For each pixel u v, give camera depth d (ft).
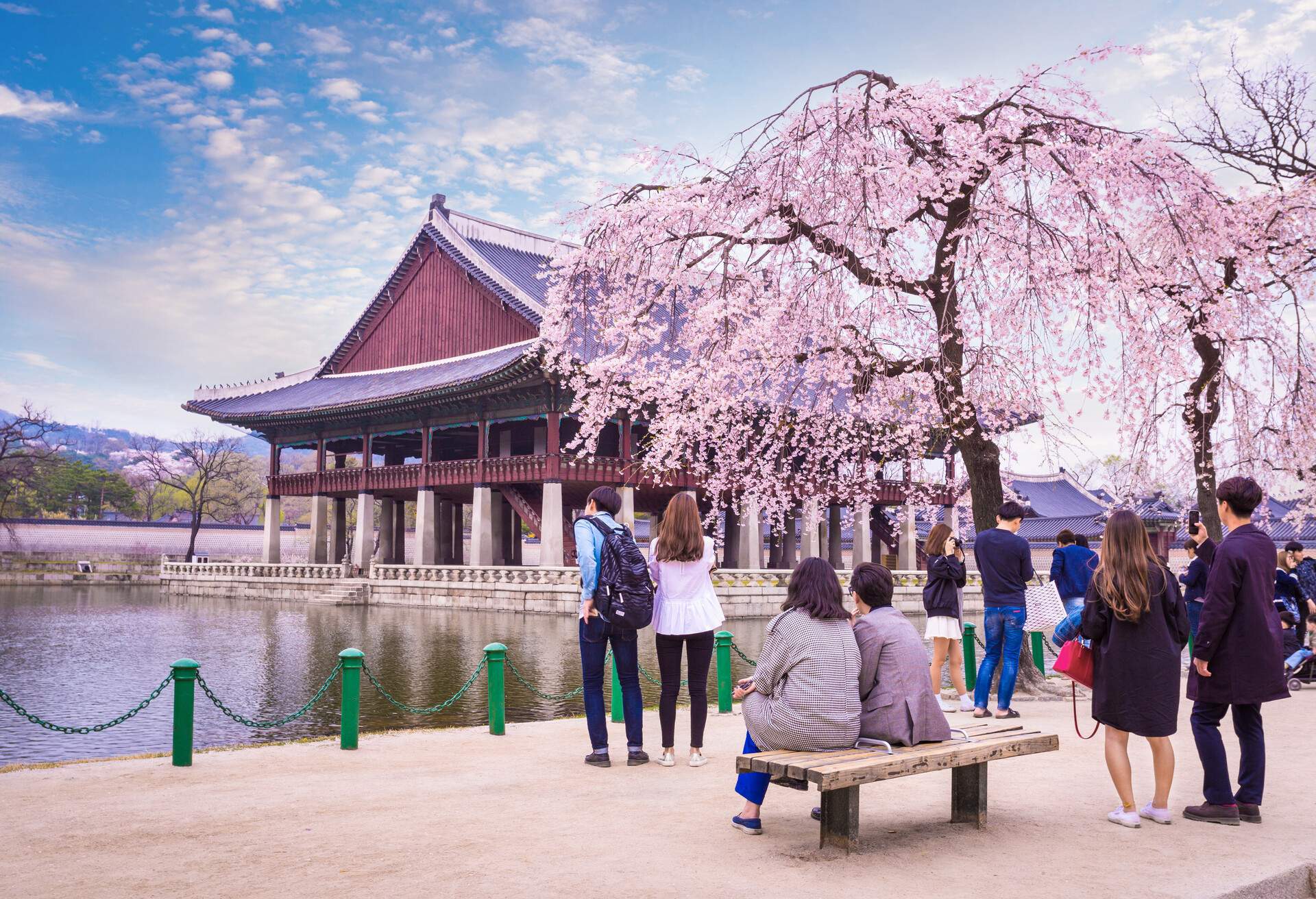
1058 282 37.86
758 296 41.83
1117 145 37.73
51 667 71.05
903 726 17.65
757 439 51.93
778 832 18.58
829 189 40.57
